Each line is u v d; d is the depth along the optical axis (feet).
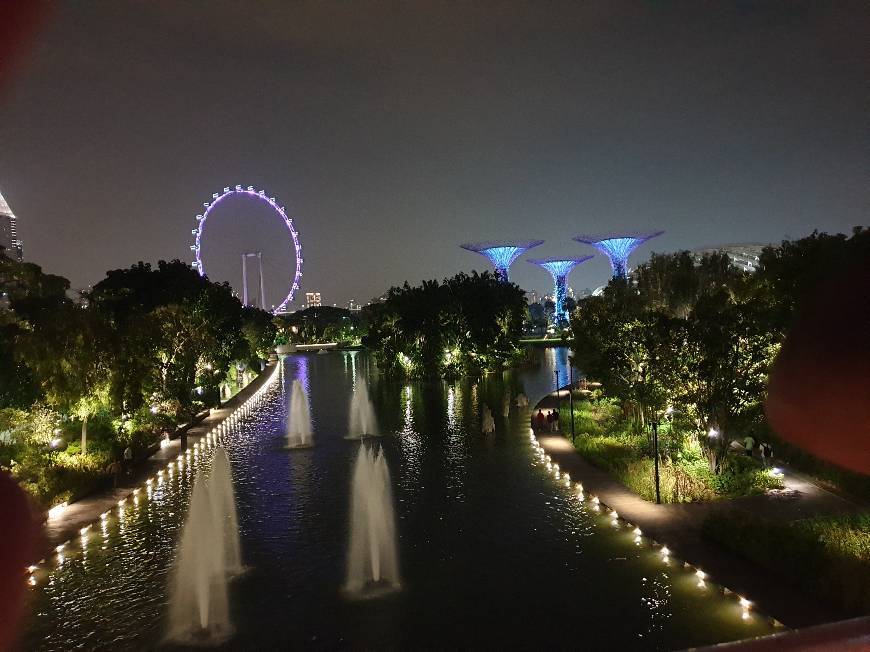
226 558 87.66
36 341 123.24
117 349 140.56
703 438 115.85
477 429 173.37
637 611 69.31
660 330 116.78
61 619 72.18
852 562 67.87
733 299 124.36
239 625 69.82
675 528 89.20
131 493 119.03
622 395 142.61
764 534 78.23
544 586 76.18
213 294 268.21
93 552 91.91
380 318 319.88
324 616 71.20
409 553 87.40
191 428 192.75
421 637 66.23
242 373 334.24
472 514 102.27
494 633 66.49
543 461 134.10
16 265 139.74
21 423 121.60
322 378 333.42
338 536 94.84
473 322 300.20
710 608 68.74
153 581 81.56
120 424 153.28
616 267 447.83
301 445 161.89
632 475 112.16
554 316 629.10
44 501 106.93
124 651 65.62
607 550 85.25
